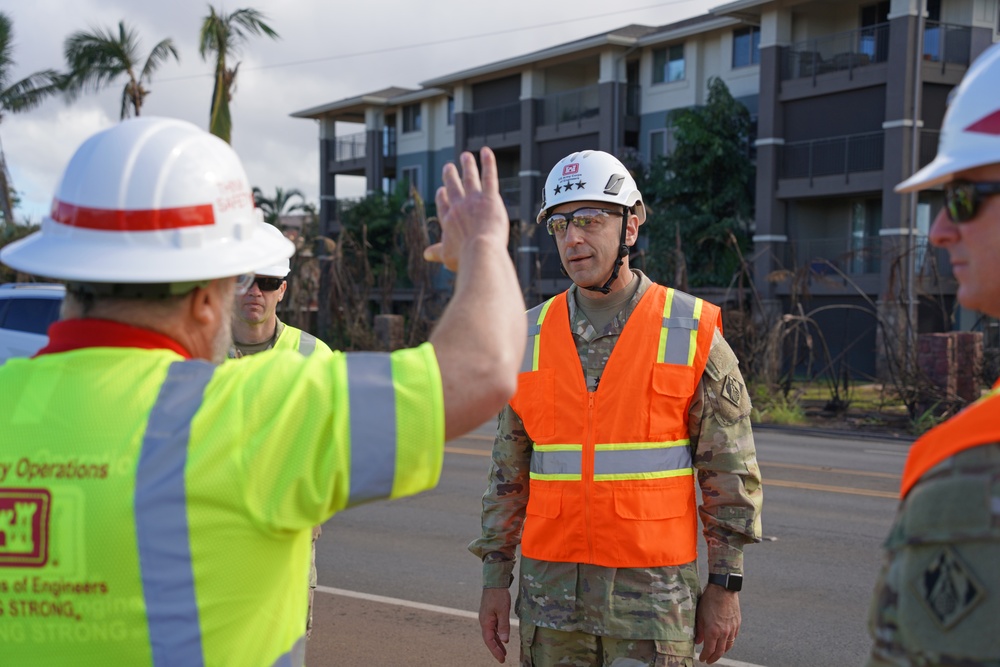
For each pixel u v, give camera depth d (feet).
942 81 73.46
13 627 4.41
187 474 4.40
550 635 9.43
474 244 5.09
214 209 4.91
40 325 32.91
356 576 19.85
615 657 9.09
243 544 4.47
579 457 9.39
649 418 9.27
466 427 4.70
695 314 9.52
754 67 86.53
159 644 4.35
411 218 73.46
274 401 4.55
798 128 80.18
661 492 9.20
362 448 4.49
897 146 72.49
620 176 9.70
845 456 38.04
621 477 9.19
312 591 12.25
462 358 4.68
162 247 4.74
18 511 4.41
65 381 4.66
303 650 5.07
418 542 22.75
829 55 80.07
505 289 4.98
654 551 9.05
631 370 9.39
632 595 9.04
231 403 4.55
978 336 48.73
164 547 4.35
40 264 4.66
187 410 4.53
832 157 77.61
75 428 4.51
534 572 9.59
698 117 83.41
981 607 3.69
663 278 81.51
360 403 4.53
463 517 25.45
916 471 4.18
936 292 65.21
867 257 69.05
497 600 10.10
